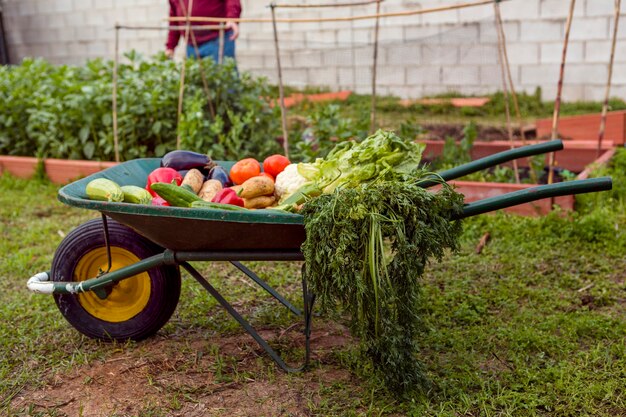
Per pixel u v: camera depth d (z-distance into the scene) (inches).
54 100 313.6
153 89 299.9
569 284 177.5
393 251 116.9
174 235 128.8
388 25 470.9
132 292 150.5
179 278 151.3
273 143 291.7
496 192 232.8
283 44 505.4
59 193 130.5
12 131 335.9
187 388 132.3
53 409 127.0
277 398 128.3
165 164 151.9
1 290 185.9
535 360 137.3
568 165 301.0
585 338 147.8
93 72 338.0
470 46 438.0
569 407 120.4
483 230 216.5
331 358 142.4
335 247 114.8
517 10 432.1
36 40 622.2
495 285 178.1
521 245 203.0
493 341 146.7
